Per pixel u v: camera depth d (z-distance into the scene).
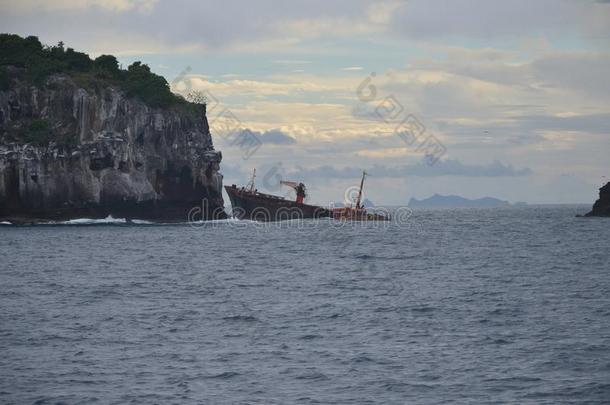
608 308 87.19
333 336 72.69
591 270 127.81
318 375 59.62
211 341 70.44
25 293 99.44
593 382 57.50
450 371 60.59
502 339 71.06
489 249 175.50
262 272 127.31
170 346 68.44
